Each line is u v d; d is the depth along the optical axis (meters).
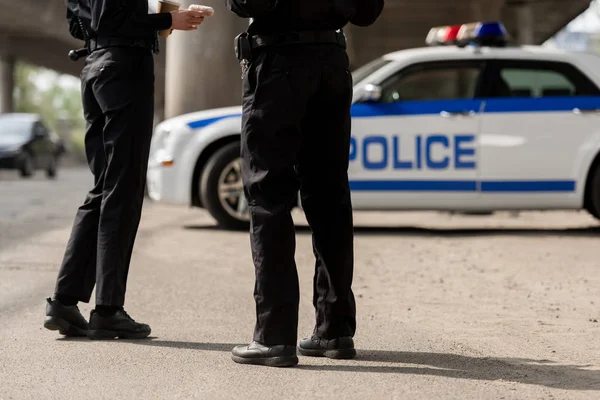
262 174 5.88
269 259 5.91
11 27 77.19
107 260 6.82
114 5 6.67
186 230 14.99
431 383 5.54
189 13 6.82
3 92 83.50
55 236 14.10
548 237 14.45
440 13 58.03
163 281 9.85
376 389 5.38
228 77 21.03
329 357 6.25
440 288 9.62
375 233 15.13
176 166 14.90
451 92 14.82
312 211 6.20
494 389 5.40
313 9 5.87
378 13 6.24
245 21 21.16
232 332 7.19
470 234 14.98
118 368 5.93
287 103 5.87
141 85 6.86
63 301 6.91
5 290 9.16
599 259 11.85
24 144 41.78
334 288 6.18
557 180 14.64
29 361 6.12
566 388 5.45
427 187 14.59
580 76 14.74
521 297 9.08
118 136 6.80
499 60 14.84
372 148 14.61
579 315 8.12
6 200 23.55
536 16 66.25
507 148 14.59
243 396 5.22
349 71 6.13
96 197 7.01
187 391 5.34
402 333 7.23
